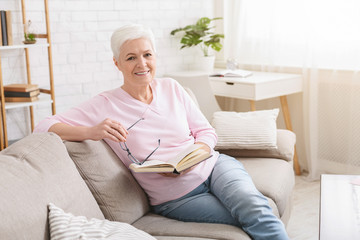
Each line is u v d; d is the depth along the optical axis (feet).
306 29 10.89
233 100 13.12
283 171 7.30
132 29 6.16
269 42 11.80
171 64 12.74
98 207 5.09
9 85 9.69
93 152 5.55
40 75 10.42
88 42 11.02
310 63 11.05
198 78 10.30
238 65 12.71
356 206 5.48
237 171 6.14
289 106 11.85
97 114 6.07
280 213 6.51
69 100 10.92
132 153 6.05
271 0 11.60
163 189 6.01
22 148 4.63
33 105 10.41
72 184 4.71
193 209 5.82
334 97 10.75
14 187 4.00
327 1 10.44
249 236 5.41
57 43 10.53
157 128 6.23
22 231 3.76
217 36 12.45
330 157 11.05
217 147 7.94
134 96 6.31
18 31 9.96
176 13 12.59
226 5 12.97
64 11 10.54
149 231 5.49
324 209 5.42
